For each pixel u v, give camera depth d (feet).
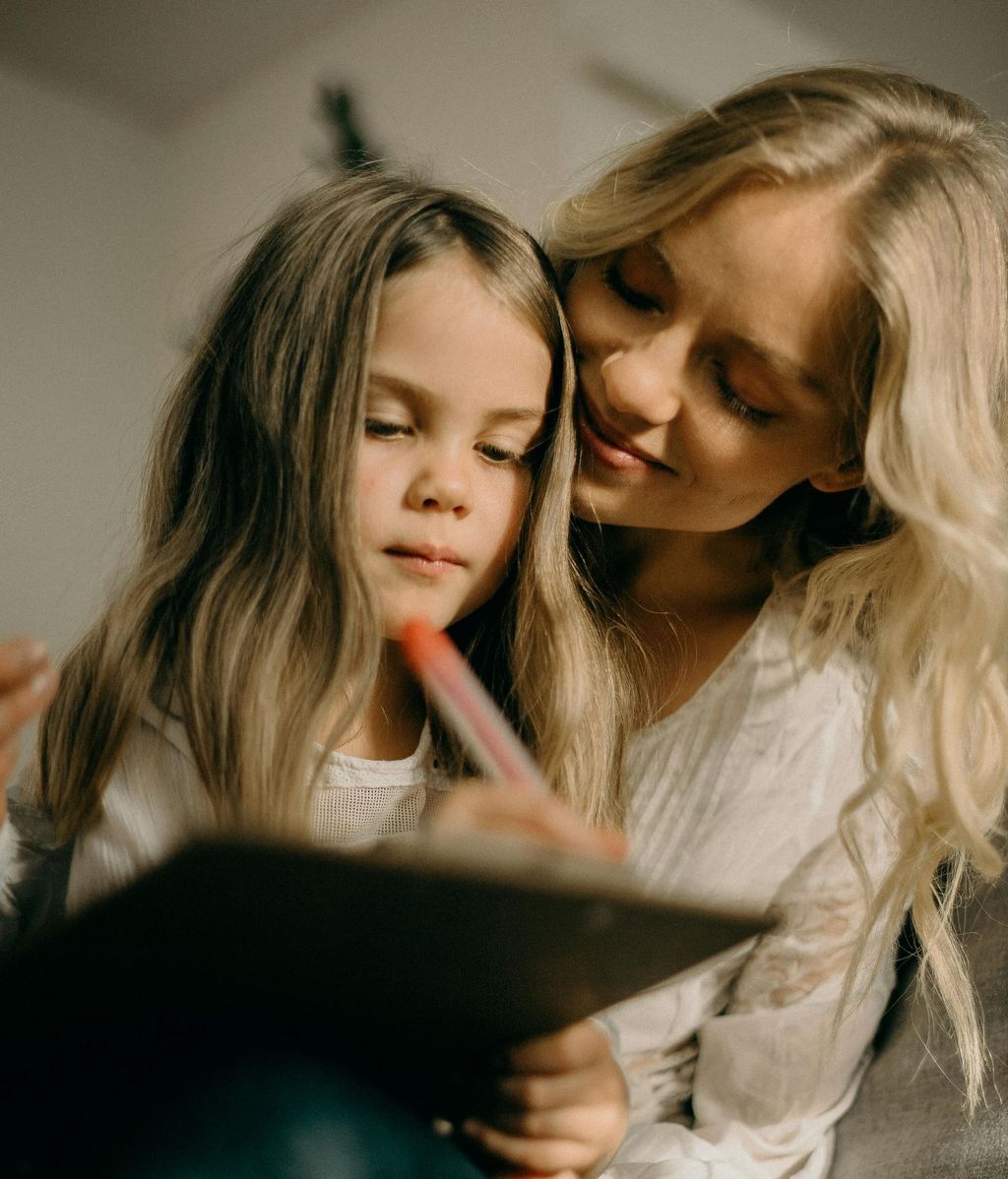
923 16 3.99
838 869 2.66
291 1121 1.32
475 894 1.15
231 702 2.07
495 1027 1.63
